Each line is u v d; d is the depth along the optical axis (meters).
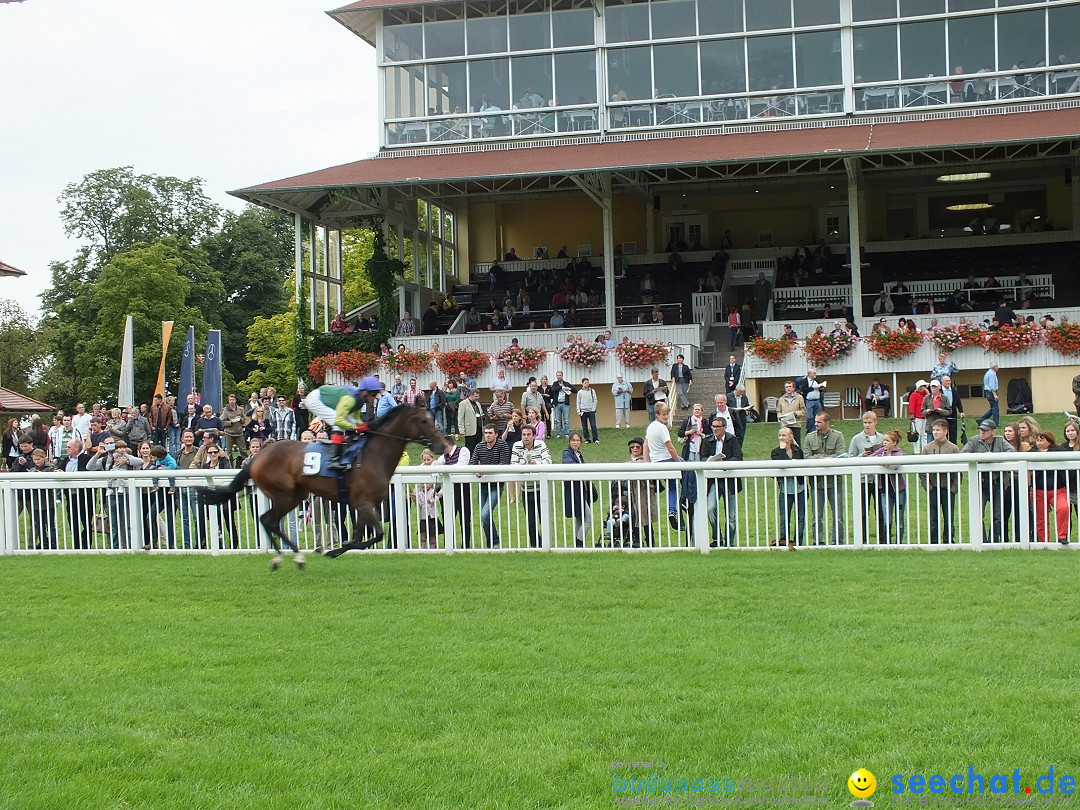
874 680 7.16
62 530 14.73
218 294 57.69
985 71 32.97
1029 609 8.93
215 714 6.88
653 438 13.67
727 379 26.95
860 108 33.75
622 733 6.36
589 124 35.25
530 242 40.62
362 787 5.70
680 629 8.65
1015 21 32.81
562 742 6.25
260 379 57.38
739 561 11.60
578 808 5.38
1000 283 32.41
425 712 6.85
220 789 5.73
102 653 8.53
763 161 30.41
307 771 5.91
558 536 13.30
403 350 31.05
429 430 11.55
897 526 12.17
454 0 35.34
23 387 54.97
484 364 30.36
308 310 34.28
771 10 34.12
